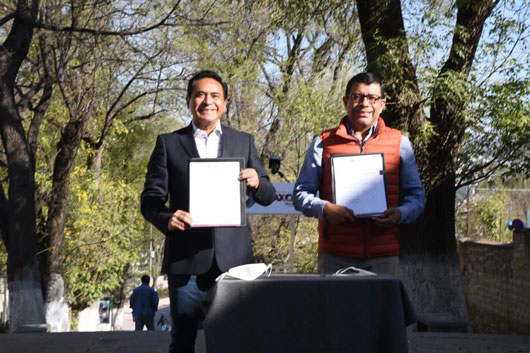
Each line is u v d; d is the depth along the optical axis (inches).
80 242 935.7
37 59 745.0
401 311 149.6
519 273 500.4
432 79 438.6
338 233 199.3
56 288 763.4
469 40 454.3
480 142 512.4
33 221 585.3
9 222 582.2
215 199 172.2
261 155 1004.6
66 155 771.4
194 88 186.2
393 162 199.6
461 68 457.7
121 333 322.0
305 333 147.4
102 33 642.2
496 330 555.2
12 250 577.0
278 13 552.1
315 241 1038.4
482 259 591.5
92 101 774.5
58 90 797.2
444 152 455.2
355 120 200.7
